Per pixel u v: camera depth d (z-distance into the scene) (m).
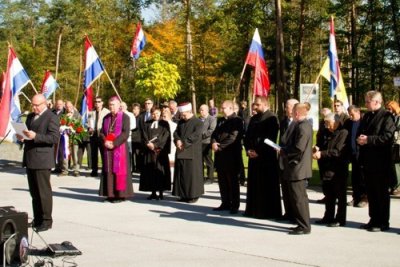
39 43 59.31
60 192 12.69
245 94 39.78
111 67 44.53
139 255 7.09
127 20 43.97
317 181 14.04
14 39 59.66
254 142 9.57
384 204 8.46
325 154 8.68
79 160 16.31
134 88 39.00
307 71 49.06
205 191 12.88
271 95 43.88
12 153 19.62
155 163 11.84
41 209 8.68
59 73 50.81
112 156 11.37
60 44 49.00
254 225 9.06
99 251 7.30
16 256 6.25
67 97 51.56
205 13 39.28
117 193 11.39
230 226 8.98
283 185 9.32
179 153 11.41
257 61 13.54
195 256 7.04
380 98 8.41
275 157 9.54
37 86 46.00
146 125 12.00
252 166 9.65
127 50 44.03
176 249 7.42
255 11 35.47
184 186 11.38
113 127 11.41
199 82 41.50
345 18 36.34
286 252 7.23
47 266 6.43
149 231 8.58
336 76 13.16
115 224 9.12
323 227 8.78
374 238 8.02
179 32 40.72
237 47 40.09
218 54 41.22
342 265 6.62
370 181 8.47
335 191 8.80
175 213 10.16
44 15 60.41
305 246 7.55
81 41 43.91
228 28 36.62
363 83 32.59
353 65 32.47
